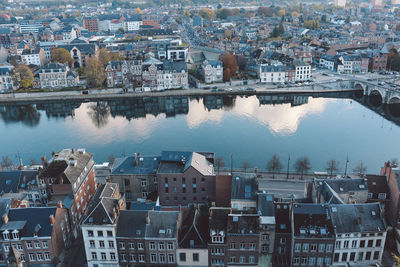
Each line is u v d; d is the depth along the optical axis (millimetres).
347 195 128875
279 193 152875
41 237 112625
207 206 122750
